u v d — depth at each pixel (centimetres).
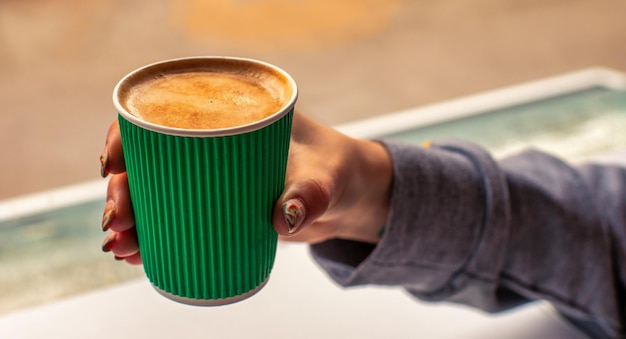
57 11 279
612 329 72
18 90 226
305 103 227
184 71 50
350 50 262
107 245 52
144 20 273
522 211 69
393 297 77
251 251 48
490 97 110
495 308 72
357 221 64
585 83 114
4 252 77
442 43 271
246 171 45
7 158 193
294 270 79
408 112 105
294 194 49
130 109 46
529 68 255
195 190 45
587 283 71
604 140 97
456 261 67
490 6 303
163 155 44
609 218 72
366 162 61
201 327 72
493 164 67
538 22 290
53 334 70
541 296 71
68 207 84
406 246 65
